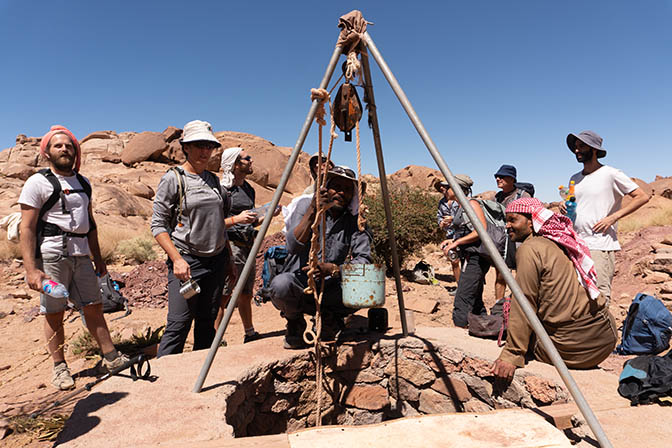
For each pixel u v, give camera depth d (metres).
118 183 31.12
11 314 6.68
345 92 2.81
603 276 4.12
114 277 7.93
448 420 2.22
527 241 2.97
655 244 9.98
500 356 3.00
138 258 12.08
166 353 3.39
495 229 4.31
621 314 6.62
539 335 2.17
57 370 3.49
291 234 3.26
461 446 1.97
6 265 9.97
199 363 3.15
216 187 3.52
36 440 2.60
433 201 9.68
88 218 3.38
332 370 3.72
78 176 3.36
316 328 3.22
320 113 2.74
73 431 2.15
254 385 3.07
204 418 2.29
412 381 3.73
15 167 33.94
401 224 8.71
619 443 2.03
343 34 2.73
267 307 6.70
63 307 3.42
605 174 4.14
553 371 2.88
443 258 12.20
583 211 4.23
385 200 3.47
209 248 3.41
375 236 8.70
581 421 2.24
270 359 3.29
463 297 4.43
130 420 2.27
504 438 2.04
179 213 3.30
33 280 2.95
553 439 2.03
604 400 2.52
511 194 4.93
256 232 4.31
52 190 3.08
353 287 3.08
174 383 2.77
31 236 2.99
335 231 3.52
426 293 7.80
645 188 30.34
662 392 2.42
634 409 2.36
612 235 4.14
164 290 7.45
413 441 2.02
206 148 3.38
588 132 4.23
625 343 4.03
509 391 3.00
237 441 2.01
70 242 3.16
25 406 3.12
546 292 2.86
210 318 3.64
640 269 9.07
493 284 8.93
